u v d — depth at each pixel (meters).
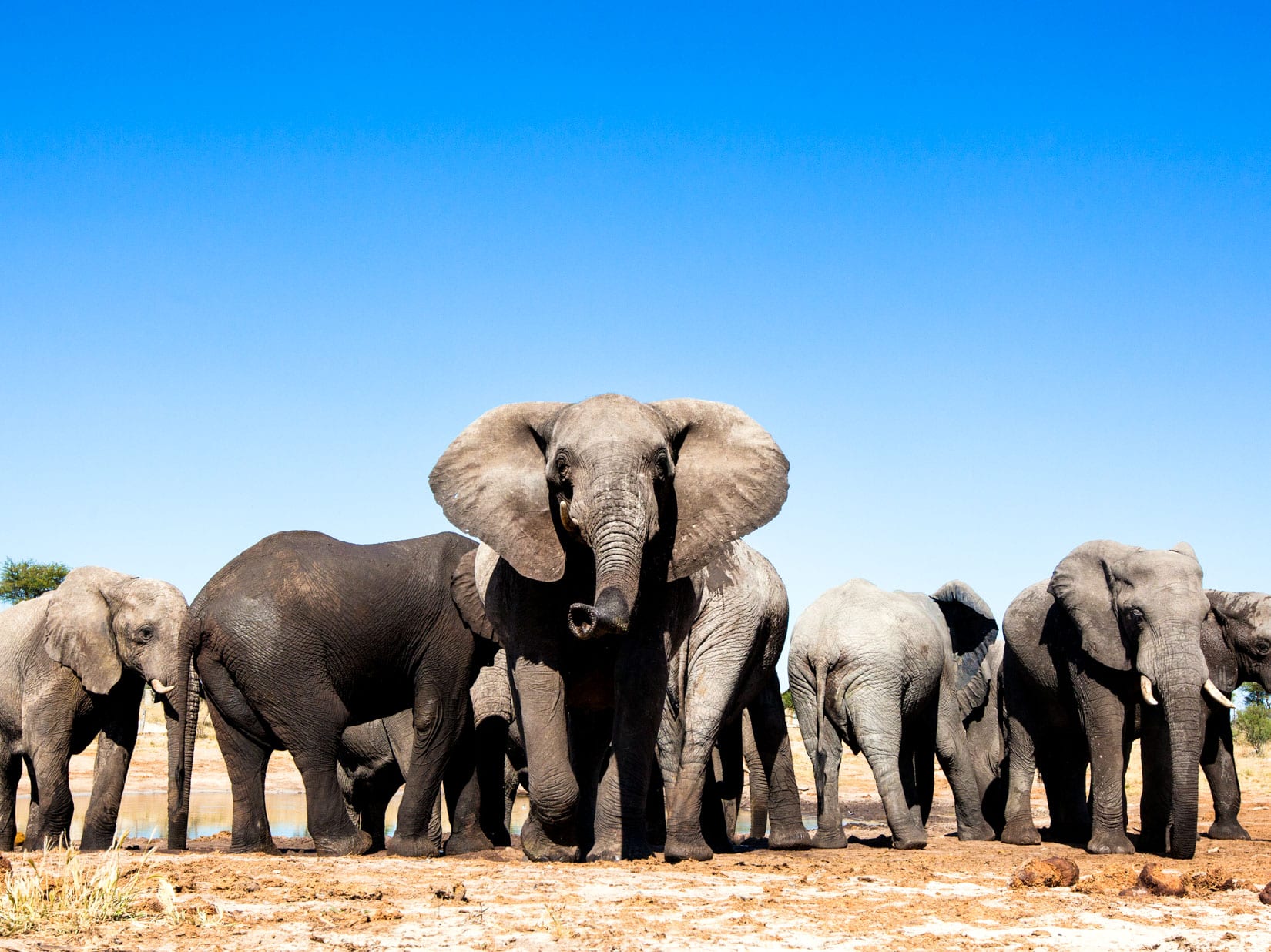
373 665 11.26
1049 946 6.45
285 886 7.79
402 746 13.05
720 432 9.63
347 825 11.10
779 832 12.89
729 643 10.59
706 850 10.05
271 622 10.92
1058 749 14.62
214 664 11.23
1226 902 8.02
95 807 13.72
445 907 7.19
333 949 5.95
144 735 39.88
